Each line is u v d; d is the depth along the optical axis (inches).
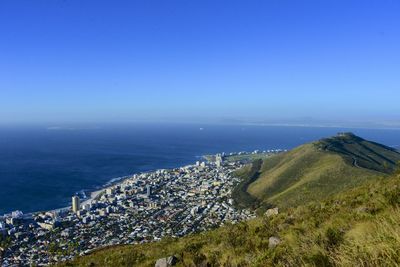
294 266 260.4
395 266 186.1
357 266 205.3
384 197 406.0
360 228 292.0
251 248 401.1
